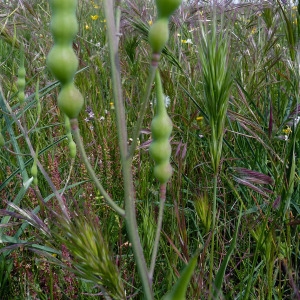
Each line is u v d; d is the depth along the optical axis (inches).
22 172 9.1
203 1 14.8
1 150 12.3
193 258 3.2
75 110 4.5
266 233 8.1
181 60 16.0
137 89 15.4
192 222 11.1
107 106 15.7
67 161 11.9
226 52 7.5
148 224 8.7
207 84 7.3
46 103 15.0
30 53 16.8
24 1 17.8
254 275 9.7
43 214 8.5
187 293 8.0
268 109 12.6
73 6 4.4
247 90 13.2
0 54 17.6
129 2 15.4
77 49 16.5
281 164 10.8
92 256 5.4
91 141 13.4
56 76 4.4
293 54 10.5
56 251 6.8
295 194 10.9
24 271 8.9
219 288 6.6
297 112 9.6
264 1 15.2
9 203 7.0
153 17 17.7
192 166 12.1
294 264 9.5
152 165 12.2
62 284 9.0
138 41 15.4
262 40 15.6
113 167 11.7
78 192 10.2
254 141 12.6
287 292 9.2
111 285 5.5
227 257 6.7
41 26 18.3
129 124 14.2
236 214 11.1
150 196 11.3
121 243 9.6
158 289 8.8
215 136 7.3
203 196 8.4
